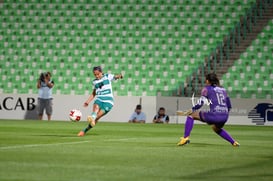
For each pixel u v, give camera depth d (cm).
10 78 8425
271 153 3056
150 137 4316
